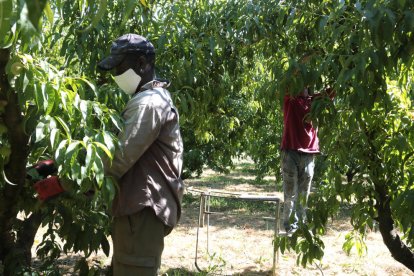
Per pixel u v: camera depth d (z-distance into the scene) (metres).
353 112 2.92
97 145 1.89
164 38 3.30
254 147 8.24
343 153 3.21
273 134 7.56
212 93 3.86
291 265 5.04
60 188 2.16
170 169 2.28
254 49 3.84
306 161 4.25
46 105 1.80
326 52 3.16
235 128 6.95
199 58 3.53
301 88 2.90
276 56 3.74
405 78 2.93
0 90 1.96
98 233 2.94
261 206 8.65
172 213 2.28
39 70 1.88
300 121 4.11
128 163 2.11
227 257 5.30
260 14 3.54
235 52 3.85
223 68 3.88
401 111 3.15
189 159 7.56
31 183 2.52
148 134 2.12
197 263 5.05
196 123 4.34
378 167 3.29
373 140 3.25
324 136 3.17
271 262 5.11
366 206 3.43
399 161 3.08
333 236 6.43
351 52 2.87
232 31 3.58
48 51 3.38
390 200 3.38
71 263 4.71
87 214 2.90
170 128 2.28
